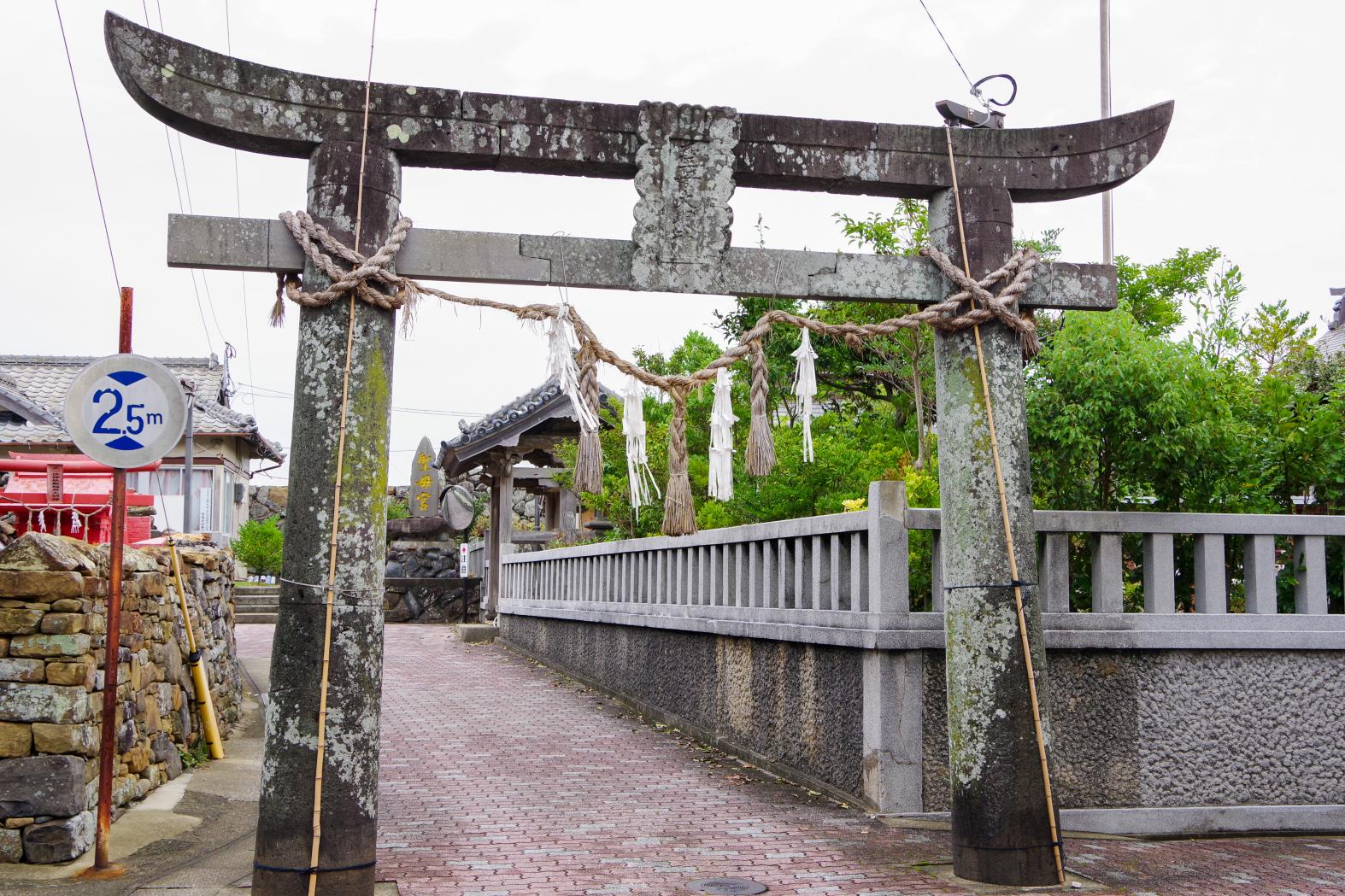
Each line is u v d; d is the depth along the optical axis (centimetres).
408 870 651
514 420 2139
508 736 1134
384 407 588
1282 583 891
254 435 2752
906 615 789
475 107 612
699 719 1131
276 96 589
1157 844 750
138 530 1091
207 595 1088
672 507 629
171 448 629
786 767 933
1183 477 900
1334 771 810
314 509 570
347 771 560
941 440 671
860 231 1528
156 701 837
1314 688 817
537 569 1838
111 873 610
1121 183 688
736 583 1046
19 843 612
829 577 885
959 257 666
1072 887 623
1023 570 644
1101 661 796
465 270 606
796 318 648
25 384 2761
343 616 566
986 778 630
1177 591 952
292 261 586
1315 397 973
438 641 2075
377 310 589
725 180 639
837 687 858
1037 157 679
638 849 704
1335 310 2495
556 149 620
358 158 596
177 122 577
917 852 694
